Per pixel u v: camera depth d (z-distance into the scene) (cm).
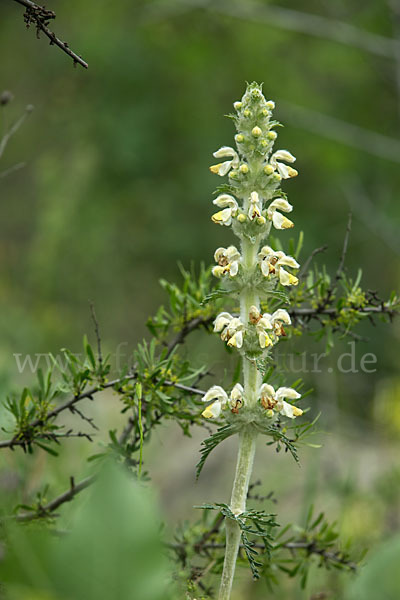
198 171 1351
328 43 1306
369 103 1384
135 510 125
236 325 217
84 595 122
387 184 1279
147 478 290
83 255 1147
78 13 1494
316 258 1218
